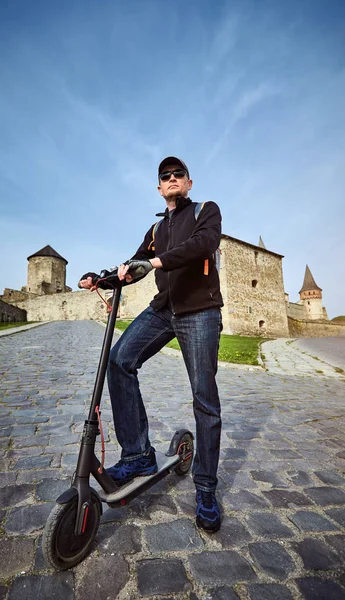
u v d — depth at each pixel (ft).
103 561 4.47
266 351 38.47
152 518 5.54
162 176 6.34
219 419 5.67
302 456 8.44
